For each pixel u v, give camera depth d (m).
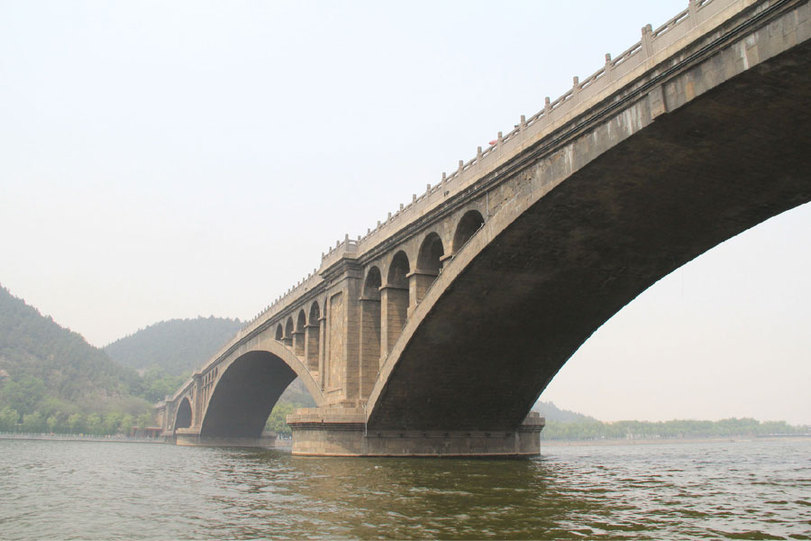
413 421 51.03
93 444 138.25
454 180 40.97
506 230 34.75
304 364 64.50
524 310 42.72
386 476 34.25
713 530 18.52
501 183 36.59
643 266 39.66
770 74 23.52
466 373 47.72
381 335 49.31
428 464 42.88
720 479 35.25
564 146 31.41
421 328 42.41
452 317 41.84
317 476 34.66
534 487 29.28
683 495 26.83
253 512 22.36
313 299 63.50
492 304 41.47
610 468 43.97
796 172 29.89
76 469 46.28
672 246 37.50
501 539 17.28
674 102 25.97
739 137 27.48
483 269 38.00
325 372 57.44
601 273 40.03
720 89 24.56
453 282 38.81
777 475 38.53
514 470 38.69
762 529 18.70
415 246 45.31
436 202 41.66
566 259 38.06
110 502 25.77
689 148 28.38
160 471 43.47
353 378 52.09
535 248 36.66
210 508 23.58
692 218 34.53
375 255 50.47
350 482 31.36
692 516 21.00
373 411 49.06
